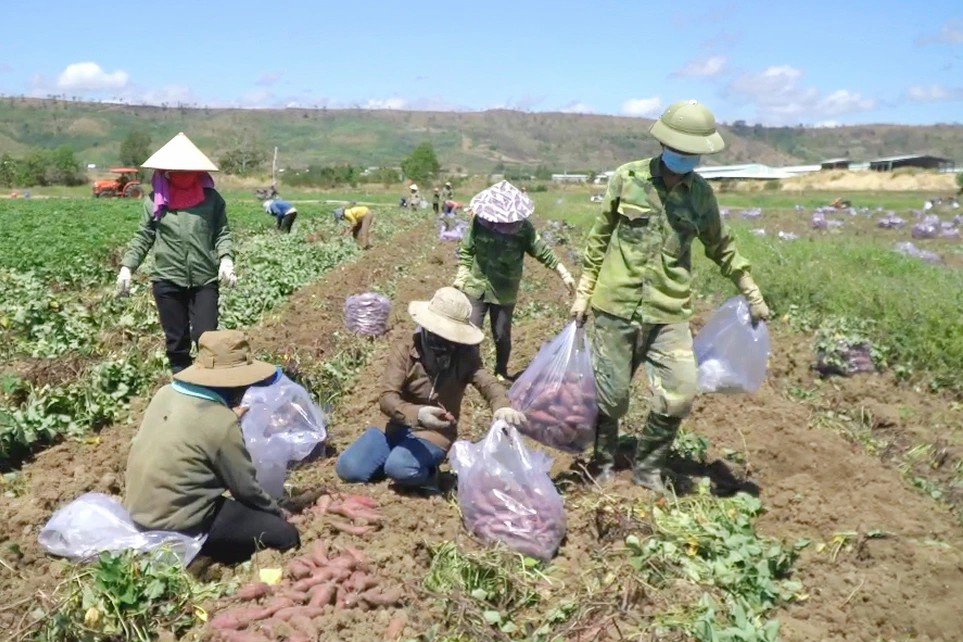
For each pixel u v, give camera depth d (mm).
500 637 4504
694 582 5082
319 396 8703
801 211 48812
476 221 8953
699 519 5812
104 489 6504
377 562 5203
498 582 5043
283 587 4898
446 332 5867
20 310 11672
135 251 7941
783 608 5168
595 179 110500
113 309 12828
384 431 6504
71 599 4594
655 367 6355
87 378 8609
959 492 7176
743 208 54656
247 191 81125
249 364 5398
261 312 13867
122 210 37406
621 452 7309
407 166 95875
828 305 13703
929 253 23844
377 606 4805
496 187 9016
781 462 7465
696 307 14961
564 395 6484
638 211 6164
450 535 5562
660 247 6199
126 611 4570
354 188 91062
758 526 6199
